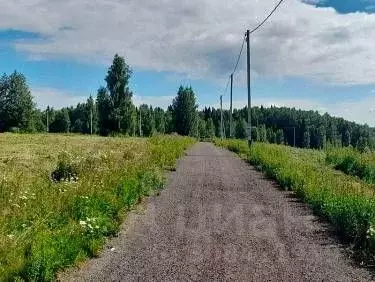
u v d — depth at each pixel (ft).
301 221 33.96
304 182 45.21
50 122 463.83
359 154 73.82
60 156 57.57
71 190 35.12
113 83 292.20
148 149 82.07
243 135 502.38
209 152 107.24
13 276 20.86
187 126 339.98
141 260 25.17
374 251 26.35
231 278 22.54
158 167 60.03
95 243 26.50
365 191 41.83
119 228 31.14
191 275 22.94
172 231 30.99
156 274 23.08
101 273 23.20
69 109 518.37
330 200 35.91
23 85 290.76
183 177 56.03
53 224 28.14
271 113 646.33
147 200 41.19
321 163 79.66
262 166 65.98
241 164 74.38
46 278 21.42
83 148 90.27
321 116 615.98
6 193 33.76
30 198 32.53
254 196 43.73
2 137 133.80
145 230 31.19
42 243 23.80
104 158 57.72
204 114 607.37
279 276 22.89
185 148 117.29
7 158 63.05
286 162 61.00
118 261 25.00
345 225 30.35
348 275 23.18
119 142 121.39
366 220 28.89
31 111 293.02
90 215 30.25
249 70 110.73
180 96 340.80
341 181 50.70
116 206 33.73
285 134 619.26
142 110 405.59
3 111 287.28
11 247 23.13
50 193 33.94
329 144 108.27
